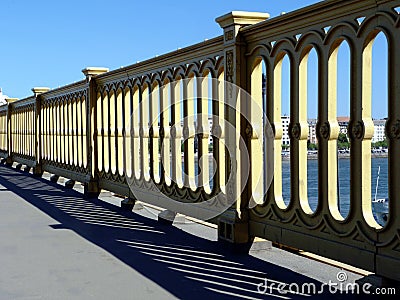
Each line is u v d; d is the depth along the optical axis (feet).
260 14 16.66
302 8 13.62
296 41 14.43
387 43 11.42
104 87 28.71
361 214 12.21
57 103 37.50
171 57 21.26
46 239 18.56
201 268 14.82
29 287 13.02
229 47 16.94
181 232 20.03
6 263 15.25
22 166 50.11
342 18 12.71
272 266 15.01
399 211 11.24
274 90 15.44
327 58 13.25
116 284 13.26
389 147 11.50
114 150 27.84
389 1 11.31
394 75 11.35
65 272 14.34
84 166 31.50
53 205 26.76
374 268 11.86
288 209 14.80
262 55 15.96
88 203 27.53
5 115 57.72
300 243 14.39
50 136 39.63
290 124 14.79
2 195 30.63
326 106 13.37
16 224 21.39
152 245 17.74
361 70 12.10
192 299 12.13
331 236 13.23
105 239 18.65
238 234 16.56
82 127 31.76
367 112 12.14
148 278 13.80
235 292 12.65
